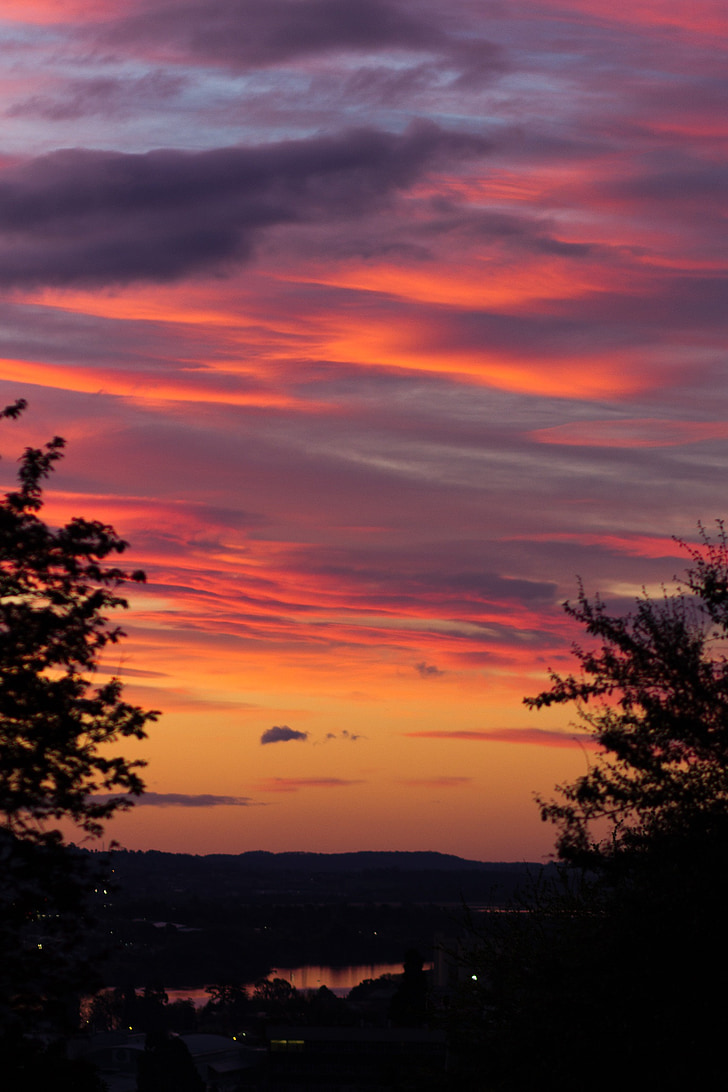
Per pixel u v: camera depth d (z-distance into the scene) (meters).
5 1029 25.39
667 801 23.61
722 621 25.70
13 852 25.56
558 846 24.03
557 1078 22.92
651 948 21.94
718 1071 21.14
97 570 28.97
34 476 28.97
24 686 27.14
